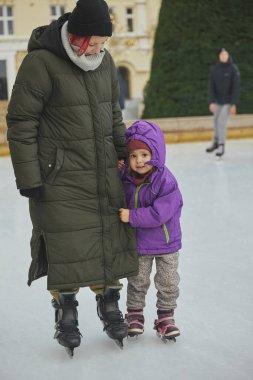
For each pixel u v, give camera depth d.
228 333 4.34
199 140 17.50
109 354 4.05
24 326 4.60
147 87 18.64
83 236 3.88
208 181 10.61
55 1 43.66
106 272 3.93
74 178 3.85
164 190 4.00
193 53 18.20
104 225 3.93
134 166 4.01
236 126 17.86
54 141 3.84
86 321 4.64
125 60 45.62
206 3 18.11
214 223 7.57
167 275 4.15
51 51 3.80
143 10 45.66
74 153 3.84
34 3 43.34
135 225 3.97
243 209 8.32
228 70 13.20
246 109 18.31
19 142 3.78
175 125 17.27
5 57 42.88
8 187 10.66
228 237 6.92
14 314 4.84
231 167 12.16
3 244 6.93
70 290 4.05
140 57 45.94
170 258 4.14
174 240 4.12
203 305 4.88
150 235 4.08
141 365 3.88
